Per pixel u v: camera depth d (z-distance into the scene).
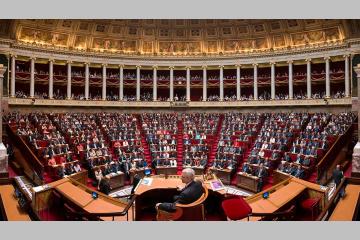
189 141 28.19
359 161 15.41
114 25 36.06
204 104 36.88
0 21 29.19
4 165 15.24
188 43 37.97
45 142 22.41
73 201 10.77
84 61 35.22
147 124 31.16
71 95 36.62
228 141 26.38
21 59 32.56
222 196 12.00
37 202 10.96
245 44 36.97
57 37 34.09
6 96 29.66
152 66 37.44
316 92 35.12
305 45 33.78
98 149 24.00
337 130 23.36
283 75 36.72
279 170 21.02
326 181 19.22
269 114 32.09
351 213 11.21
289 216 10.80
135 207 12.33
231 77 38.06
